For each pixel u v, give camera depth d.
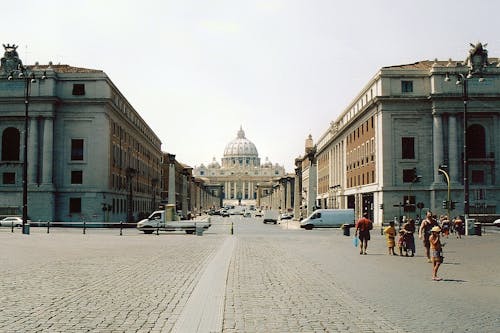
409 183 70.69
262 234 56.47
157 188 129.50
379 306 13.16
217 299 14.03
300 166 149.00
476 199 69.62
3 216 71.31
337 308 12.84
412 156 71.12
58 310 12.23
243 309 12.65
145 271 20.34
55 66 79.12
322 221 74.31
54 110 72.62
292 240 44.25
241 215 185.12
